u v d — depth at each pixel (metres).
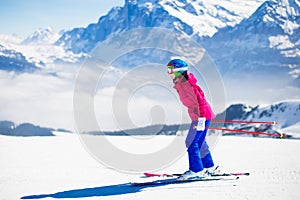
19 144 9.12
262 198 3.18
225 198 3.20
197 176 4.25
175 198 3.28
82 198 3.44
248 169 4.98
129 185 4.11
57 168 5.39
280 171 4.73
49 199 3.43
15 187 4.03
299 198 3.17
